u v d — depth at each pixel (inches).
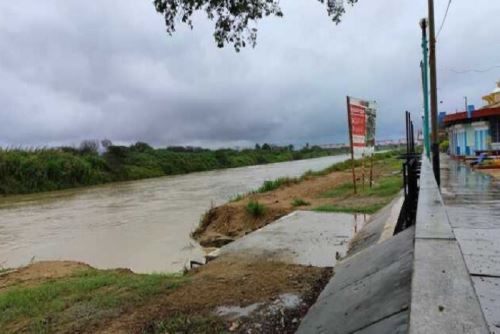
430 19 423.5
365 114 649.6
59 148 2048.5
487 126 750.5
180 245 462.6
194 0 216.2
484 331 60.2
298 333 160.4
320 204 540.4
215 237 473.7
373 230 312.3
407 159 279.7
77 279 260.7
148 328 168.6
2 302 213.8
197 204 848.9
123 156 2333.9
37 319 185.5
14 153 1611.7
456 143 921.5
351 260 233.3
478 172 512.1
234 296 199.0
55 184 1582.2
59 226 658.2
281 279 222.2
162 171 2484.0
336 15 251.3
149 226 602.2
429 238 111.6
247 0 223.9
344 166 1413.6
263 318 175.2
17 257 455.8
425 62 576.7
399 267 155.3
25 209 943.0
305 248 294.4
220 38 231.6
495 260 155.9
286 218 429.1
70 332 170.1
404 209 275.1
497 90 927.0
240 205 555.8
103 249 468.8
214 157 3243.1
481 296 122.7
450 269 87.5
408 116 410.6
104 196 1198.3
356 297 158.9
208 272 246.1
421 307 69.7
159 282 226.8
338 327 141.1
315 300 193.0
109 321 177.8
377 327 117.3
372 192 599.2
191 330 165.6
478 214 243.3
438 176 389.7
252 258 276.4
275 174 1823.3
